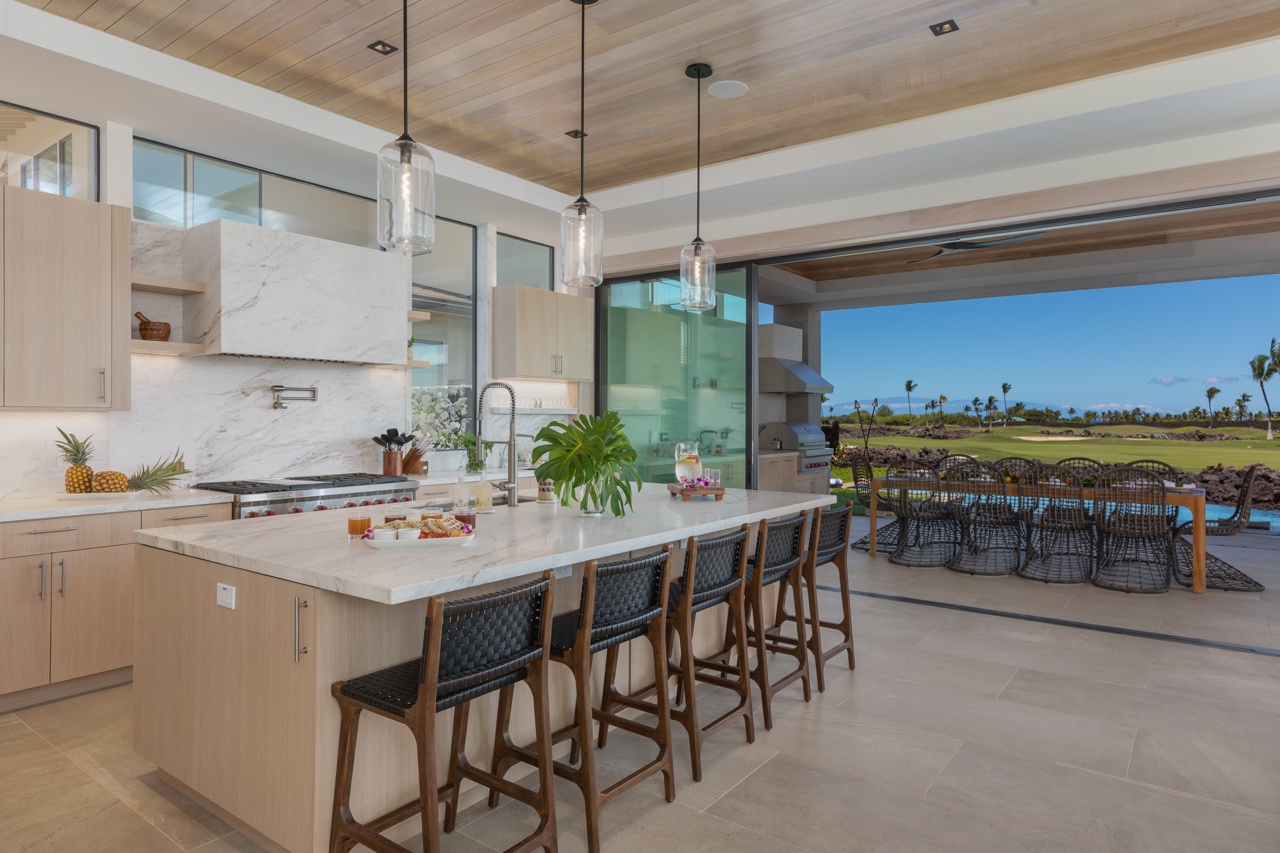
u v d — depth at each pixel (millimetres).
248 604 2127
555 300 6375
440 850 2164
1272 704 3309
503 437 6395
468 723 2430
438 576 1889
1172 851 2170
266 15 3357
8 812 2375
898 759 2771
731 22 3416
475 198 5477
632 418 6836
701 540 2631
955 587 5656
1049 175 4586
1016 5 3283
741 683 2922
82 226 3670
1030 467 6848
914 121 4324
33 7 3180
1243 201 4250
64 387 3600
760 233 5781
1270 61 3400
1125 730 3029
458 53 3707
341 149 4406
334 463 5109
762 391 8742
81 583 3410
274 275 4336
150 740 2504
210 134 4148
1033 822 2328
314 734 1939
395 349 5086
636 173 5535
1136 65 3879
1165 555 6332
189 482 4348
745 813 2387
